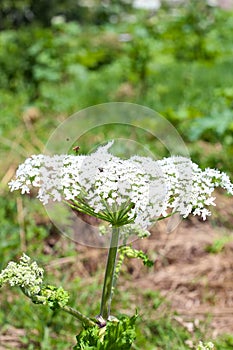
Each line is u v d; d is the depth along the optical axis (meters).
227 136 6.43
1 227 4.84
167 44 10.73
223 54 10.30
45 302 2.36
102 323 2.50
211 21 12.48
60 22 11.31
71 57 9.65
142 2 14.32
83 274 4.41
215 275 4.42
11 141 6.32
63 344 3.62
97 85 8.73
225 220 5.08
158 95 8.21
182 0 13.73
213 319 4.00
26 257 2.39
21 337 3.75
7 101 7.88
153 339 3.69
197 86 8.61
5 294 4.07
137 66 8.98
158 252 4.66
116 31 11.10
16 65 8.99
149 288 4.27
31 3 12.78
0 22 12.15
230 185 2.36
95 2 14.37
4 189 5.39
